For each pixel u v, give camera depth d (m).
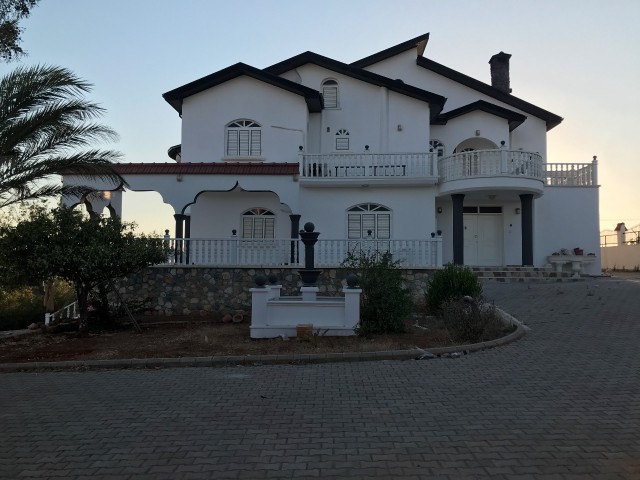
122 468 4.66
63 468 4.68
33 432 5.71
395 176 19.61
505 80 27.12
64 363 9.45
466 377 7.75
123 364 9.32
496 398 6.61
